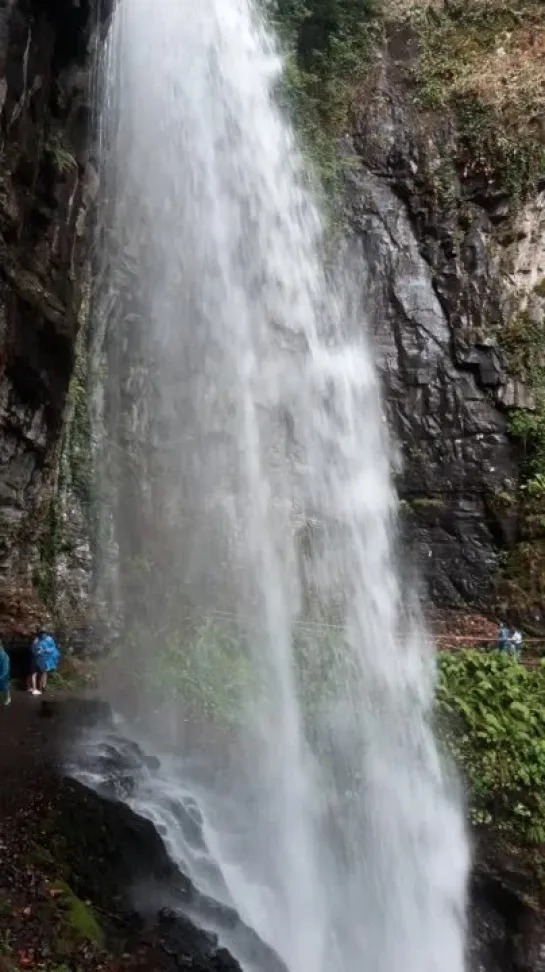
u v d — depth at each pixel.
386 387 20.39
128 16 15.45
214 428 17.33
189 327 17.05
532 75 21.78
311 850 10.70
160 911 6.96
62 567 13.83
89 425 14.51
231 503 17.28
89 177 13.35
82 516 14.32
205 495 16.92
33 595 13.02
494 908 11.51
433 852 11.81
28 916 6.20
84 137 12.82
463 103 21.86
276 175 19.52
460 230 21.34
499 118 21.56
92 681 13.25
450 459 20.14
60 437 13.63
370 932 10.63
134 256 15.86
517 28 22.58
